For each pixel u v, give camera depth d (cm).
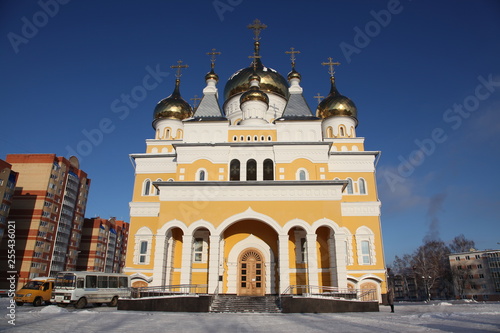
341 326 1412
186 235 2547
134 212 3228
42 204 5653
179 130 3947
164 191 2659
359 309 2195
